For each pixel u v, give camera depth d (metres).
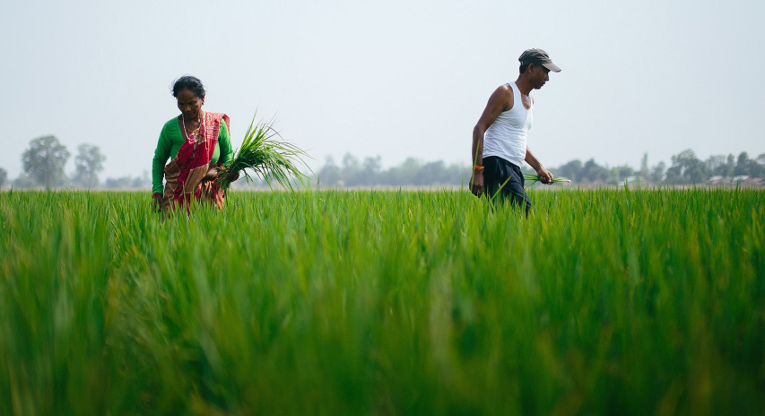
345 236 3.02
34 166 116.75
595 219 3.64
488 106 5.35
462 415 1.25
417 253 2.60
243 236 3.06
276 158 4.89
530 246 2.47
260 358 1.51
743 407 1.40
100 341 1.85
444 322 1.53
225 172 4.99
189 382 1.83
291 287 1.90
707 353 1.45
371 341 1.65
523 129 5.55
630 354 1.51
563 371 1.42
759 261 2.36
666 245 2.55
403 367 1.45
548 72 5.50
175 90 4.70
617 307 1.74
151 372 1.89
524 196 5.44
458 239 2.68
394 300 1.93
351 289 1.89
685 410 1.35
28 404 1.47
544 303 1.88
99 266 2.27
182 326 2.01
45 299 1.79
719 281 2.07
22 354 1.59
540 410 1.34
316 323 1.56
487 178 5.55
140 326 2.08
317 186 4.95
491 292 1.89
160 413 1.67
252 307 1.82
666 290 1.91
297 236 2.80
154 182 5.02
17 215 3.53
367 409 1.41
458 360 1.36
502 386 1.32
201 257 2.39
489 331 1.55
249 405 1.50
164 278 2.34
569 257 2.36
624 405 1.43
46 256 2.20
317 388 1.35
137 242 3.37
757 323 1.82
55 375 1.59
